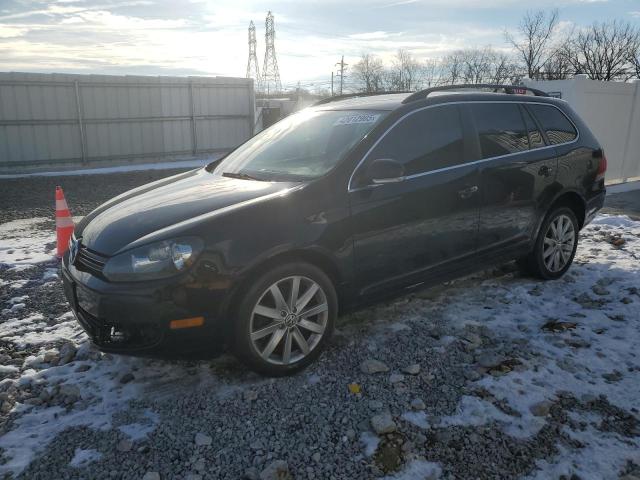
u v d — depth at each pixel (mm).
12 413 3098
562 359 3574
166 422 2990
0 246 6750
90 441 2842
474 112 4422
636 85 11266
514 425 2918
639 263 5504
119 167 16234
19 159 15039
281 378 3416
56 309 4582
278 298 3314
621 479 2516
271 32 74812
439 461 2664
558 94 10586
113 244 3252
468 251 4320
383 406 3104
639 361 3564
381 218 3709
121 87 16188
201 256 3080
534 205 4742
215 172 4387
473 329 4051
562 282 5051
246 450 2766
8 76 14484
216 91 17953
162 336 3068
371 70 46125
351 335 3975
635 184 11328
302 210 3393
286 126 4621
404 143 3934
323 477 2570
